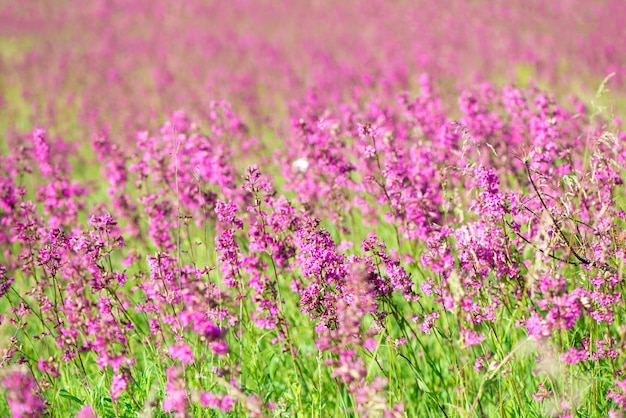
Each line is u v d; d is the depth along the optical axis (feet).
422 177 26.50
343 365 14.69
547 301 15.62
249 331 21.34
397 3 142.10
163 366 20.01
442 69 69.92
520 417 18.63
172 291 18.95
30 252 22.06
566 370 17.02
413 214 20.01
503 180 28.07
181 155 29.17
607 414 17.92
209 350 20.67
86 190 33.37
